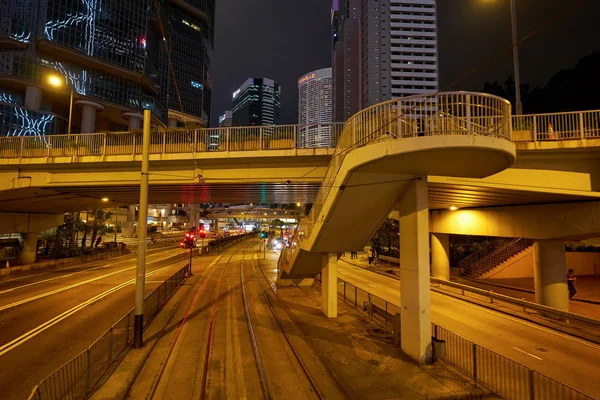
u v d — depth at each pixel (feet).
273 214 342.85
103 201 96.94
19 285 77.82
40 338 40.27
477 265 97.96
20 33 256.73
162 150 63.77
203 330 43.21
